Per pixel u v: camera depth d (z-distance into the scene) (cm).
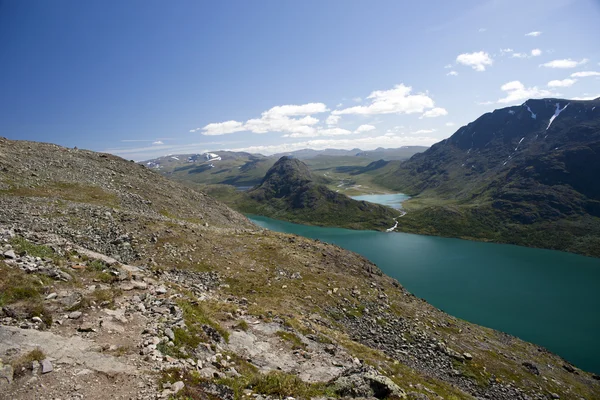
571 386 4059
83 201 4862
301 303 3747
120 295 1762
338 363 1933
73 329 1316
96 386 1007
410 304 4981
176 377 1165
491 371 3703
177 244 4200
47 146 7094
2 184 4353
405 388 2144
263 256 4906
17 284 1448
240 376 1426
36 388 938
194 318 1762
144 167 8831
